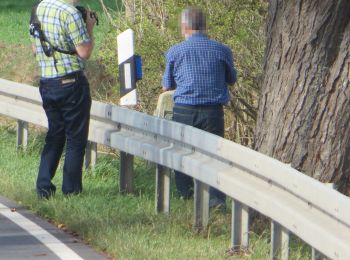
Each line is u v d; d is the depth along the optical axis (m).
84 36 32.72
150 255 26.45
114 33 44.81
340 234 21.83
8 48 66.44
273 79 30.28
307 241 22.94
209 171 28.34
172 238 28.70
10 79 61.56
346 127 29.58
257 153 26.12
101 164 38.66
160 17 43.81
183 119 34.44
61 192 34.75
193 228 29.77
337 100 29.44
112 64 45.16
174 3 41.69
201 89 34.22
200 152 30.09
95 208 32.19
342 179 29.77
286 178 24.30
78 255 27.12
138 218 30.97
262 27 41.81
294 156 29.91
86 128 33.94
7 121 52.03
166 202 31.89
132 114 34.19
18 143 42.56
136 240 27.91
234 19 41.66
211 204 32.38
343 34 29.17
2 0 87.50
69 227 30.06
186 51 34.34
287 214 23.97
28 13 82.00
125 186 35.16
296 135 29.83
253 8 41.69
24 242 28.52
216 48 34.53
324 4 28.95
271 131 30.38
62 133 34.00
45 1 33.06
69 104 33.31
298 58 29.58
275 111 30.23
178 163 30.45
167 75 34.88
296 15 29.44
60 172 38.16
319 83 29.44
